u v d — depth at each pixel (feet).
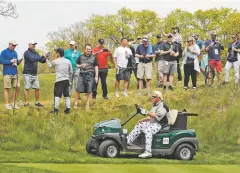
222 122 133.59
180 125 106.63
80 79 132.57
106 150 101.96
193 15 556.92
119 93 154.30
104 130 103.50
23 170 81.15
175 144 103.96
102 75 143.33
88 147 107.24
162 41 151.64
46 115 126.72
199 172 87.56
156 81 167.94
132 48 152.87
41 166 88.99
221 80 168.76
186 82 153.17
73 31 435.53
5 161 93.66
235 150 120.67
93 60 132.67
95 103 140.15
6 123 120.88
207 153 116.47
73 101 142.20
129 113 132.67
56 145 112.37
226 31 500.33
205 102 143.84
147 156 102.42
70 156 101.55
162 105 105.40
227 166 97.76
